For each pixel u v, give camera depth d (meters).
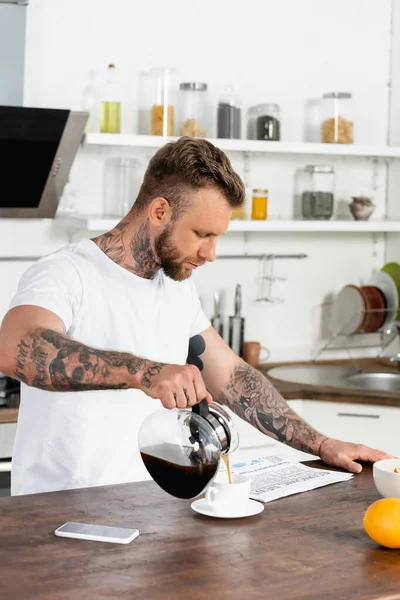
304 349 4.27
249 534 1.65
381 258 4.42
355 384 3.90
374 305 4.10
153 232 2.00
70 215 3.61
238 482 1.80
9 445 3.07
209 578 1.44
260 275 4.14
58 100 3.63
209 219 1.92
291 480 2.01
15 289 3.65
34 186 3.40
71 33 3.62
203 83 3.65
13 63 3.20
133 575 1.44
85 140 3.42
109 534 1.60
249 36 3.98
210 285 4.04
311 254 4.25
